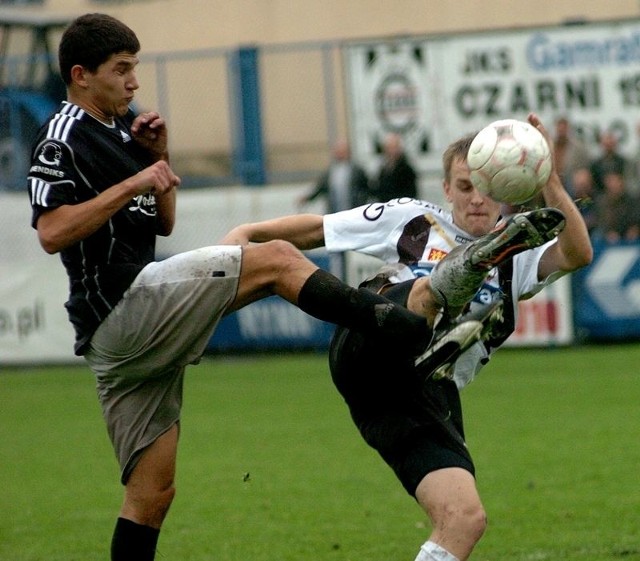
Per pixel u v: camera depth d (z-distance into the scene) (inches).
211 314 730.8
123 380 765.9
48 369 2447.1
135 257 761.0
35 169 730.8
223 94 2805.1
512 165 688.4
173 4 3152.1
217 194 2394.2
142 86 2753.4
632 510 1123.3
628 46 2396.7
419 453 704.4
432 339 687.7
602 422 1579.7
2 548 1061.8
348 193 2383.1
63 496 1275.8
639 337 2418.8
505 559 966.4
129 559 776.3
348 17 3080.7
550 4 2952.8
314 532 1088.8
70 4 3218.5
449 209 804.6
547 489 1221.1
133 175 763.4
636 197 2338.8
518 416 1649.9
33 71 2632.9
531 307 2331.4
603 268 2316.7
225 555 1016.2
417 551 1013.8
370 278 775.1
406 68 2458.2
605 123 2406.5
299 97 2743.6
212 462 1416.1
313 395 1916.8
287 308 2405.3
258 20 3125.0
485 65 2442.2
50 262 2395.4
